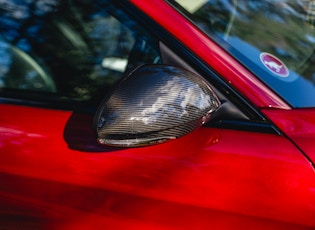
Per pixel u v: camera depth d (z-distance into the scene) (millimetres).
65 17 1743
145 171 1483
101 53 1687
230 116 1500
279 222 1380
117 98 1336
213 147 1459
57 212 1627
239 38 1727
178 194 1449
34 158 1599
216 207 1420
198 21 1676
